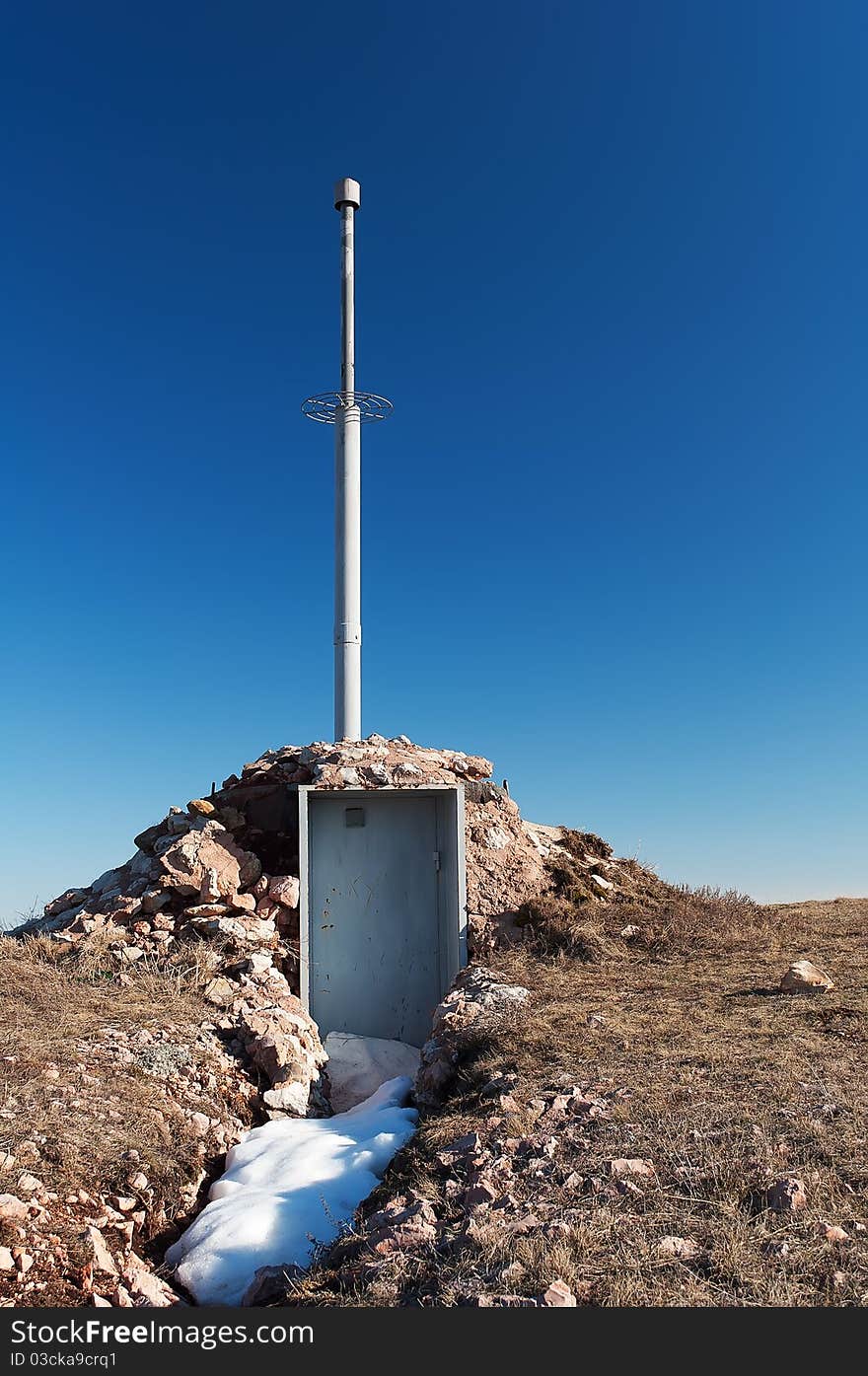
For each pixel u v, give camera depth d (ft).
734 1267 14.39
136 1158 22.81
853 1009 27.84
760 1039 25.63
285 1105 29.66
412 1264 16.10
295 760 45.80
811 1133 18.76
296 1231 20.24
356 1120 27.68
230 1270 19.24
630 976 35.35
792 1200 16.07
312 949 42.73
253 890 40.98
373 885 44.11
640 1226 15.88
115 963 36.09
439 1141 21.68
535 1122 21.08
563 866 46.60
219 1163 25.66
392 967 43.52
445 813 44.50
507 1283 14.49
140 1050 28.63
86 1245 18.89
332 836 44.09
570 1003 31.17
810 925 43.57
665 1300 13.69
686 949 38.91
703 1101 20.94
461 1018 31.09
